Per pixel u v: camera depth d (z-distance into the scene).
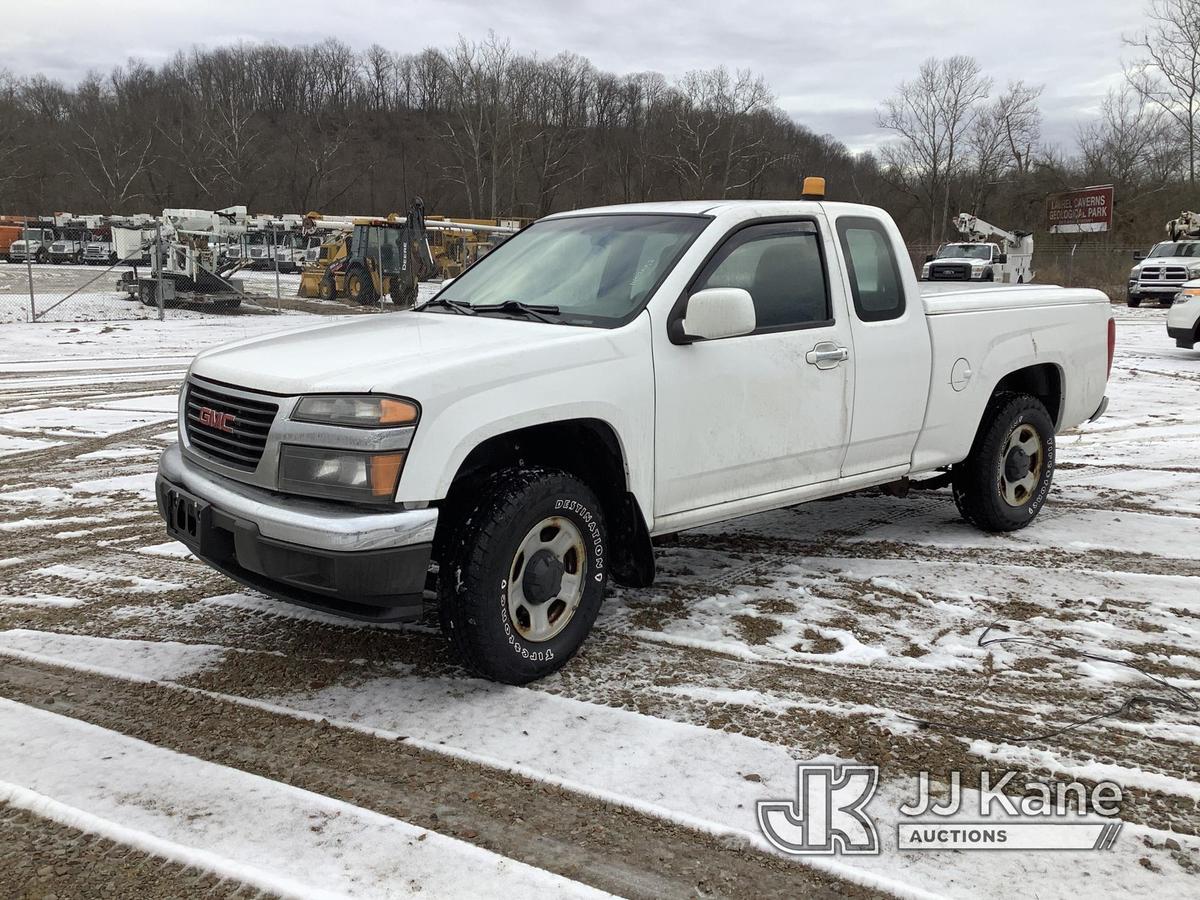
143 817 2.73
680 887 2.46
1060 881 2.49
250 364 3.63
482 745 3.16
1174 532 5.71
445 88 78.75
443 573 3.45
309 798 2.84
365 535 3.13
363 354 3.53
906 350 4.85
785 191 67.06
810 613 4.37
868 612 4.39
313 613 4.37
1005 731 3.29
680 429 3.96
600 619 4.30
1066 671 3.77
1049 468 5.81
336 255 29.88
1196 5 47.09
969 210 59.12
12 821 2.72
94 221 45.25
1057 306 5.84
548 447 3.93
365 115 86.00
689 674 3.73
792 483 4.51
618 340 3.77
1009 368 5.46
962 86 57.53
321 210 72.50
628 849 2.61
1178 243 29.52
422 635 4.12
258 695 3.53
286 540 3.22
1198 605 4.50
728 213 4.25
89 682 3.63
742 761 3.08
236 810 2.77
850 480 4.77
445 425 3.27
